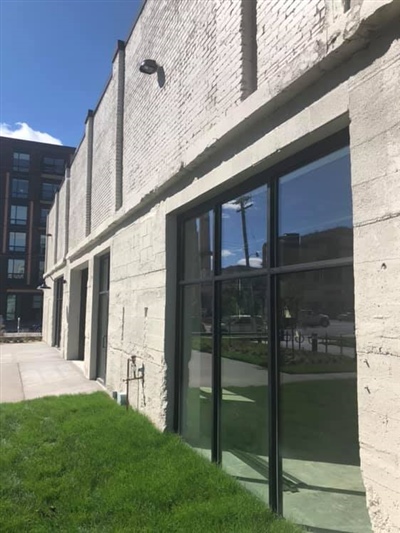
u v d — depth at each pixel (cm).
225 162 465
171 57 634
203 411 544
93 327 1146
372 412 263
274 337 406
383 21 263
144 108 767
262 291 432
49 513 380
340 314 333
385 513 252
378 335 261
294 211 391
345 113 300
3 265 5397
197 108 538
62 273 1831
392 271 253
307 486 360
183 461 483
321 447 348
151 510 376
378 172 265
